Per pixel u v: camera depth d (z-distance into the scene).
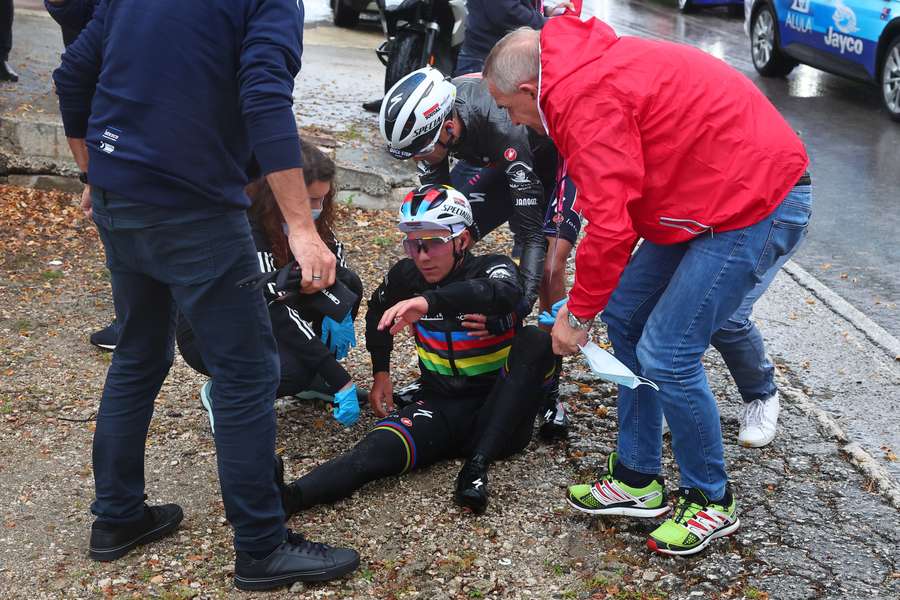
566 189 3.57
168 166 2.44
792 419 3.84
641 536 3.12
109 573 2.85
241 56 2.40
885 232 6.27
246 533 2.72
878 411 3.97
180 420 3.79
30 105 6.58
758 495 3.32
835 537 3.08
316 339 3.51
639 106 2.58
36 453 3.51
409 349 4.49
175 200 2.47
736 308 2.87
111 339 4.36
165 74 2.41
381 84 8.77
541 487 3.38
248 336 2.61
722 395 4.09
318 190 3.51
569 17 2.67
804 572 2.90
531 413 3.37
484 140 3.53
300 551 2.79
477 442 3.26
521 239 3.62
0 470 3.38
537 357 3.24
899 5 9.02
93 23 2.61
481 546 3.04
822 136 8.59
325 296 3.14
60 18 3.33
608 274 2.66
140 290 2.71
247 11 2.41
